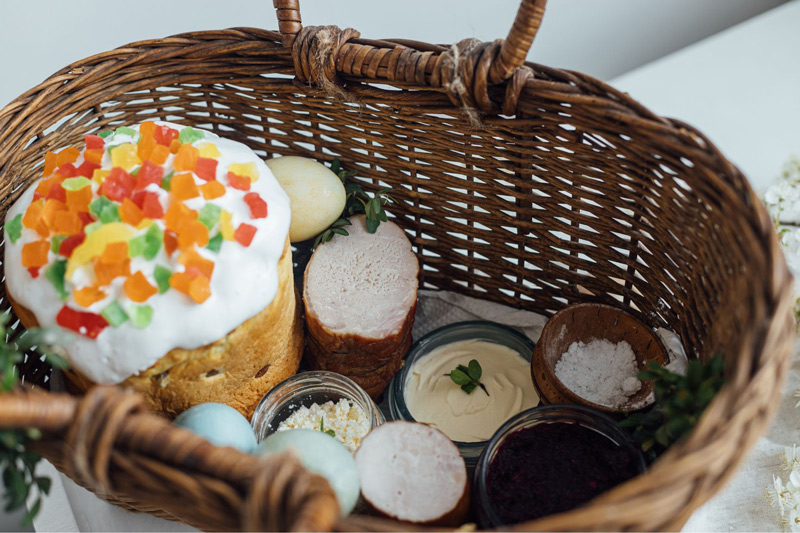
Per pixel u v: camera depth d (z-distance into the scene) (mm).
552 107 586
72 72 635
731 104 820
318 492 446
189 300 541
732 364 506
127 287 532
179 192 553
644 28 934
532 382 641
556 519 444
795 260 644
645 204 602
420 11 864
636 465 559
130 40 834
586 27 919
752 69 849
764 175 767
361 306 644
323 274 658
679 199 575
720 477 465
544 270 676
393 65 604
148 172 557
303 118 672
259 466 455
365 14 859
